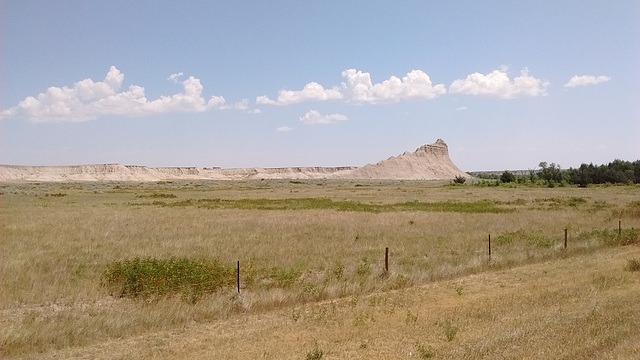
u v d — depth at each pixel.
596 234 23.36
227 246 21.41
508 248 20.64
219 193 75.69
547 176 121.44
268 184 132.38
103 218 32.75
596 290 12.68
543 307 11.25
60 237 23.45
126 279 13.21
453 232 26.28
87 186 111.88
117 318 10.64
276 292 13.02
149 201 53.31
